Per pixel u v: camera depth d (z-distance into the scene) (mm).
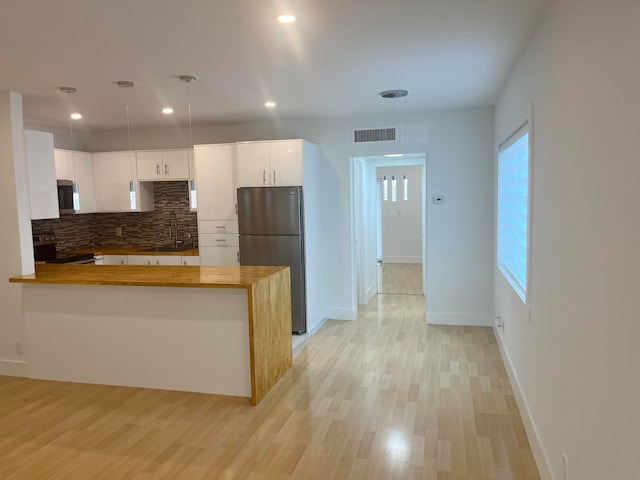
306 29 2816
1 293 4398
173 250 6398
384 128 5793
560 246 2299
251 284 3695
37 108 4953
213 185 5969
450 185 5680
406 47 3203
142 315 4055
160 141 6547
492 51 3324
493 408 3584
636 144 1369
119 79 3846
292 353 4887
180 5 2430
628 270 1432
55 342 4285
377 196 11078
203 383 3977
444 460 2898
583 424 1908
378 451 3016
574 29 2053
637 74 1360
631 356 1406
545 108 2645
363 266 7012
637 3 1358
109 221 7074
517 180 3725
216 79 3914
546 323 2611
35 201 4535
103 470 2867
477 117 5531
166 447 3119
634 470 1385
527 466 2822
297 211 5449
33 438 3268
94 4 2398
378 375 4285
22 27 2705
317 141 6023
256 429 3334
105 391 4051
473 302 5777
